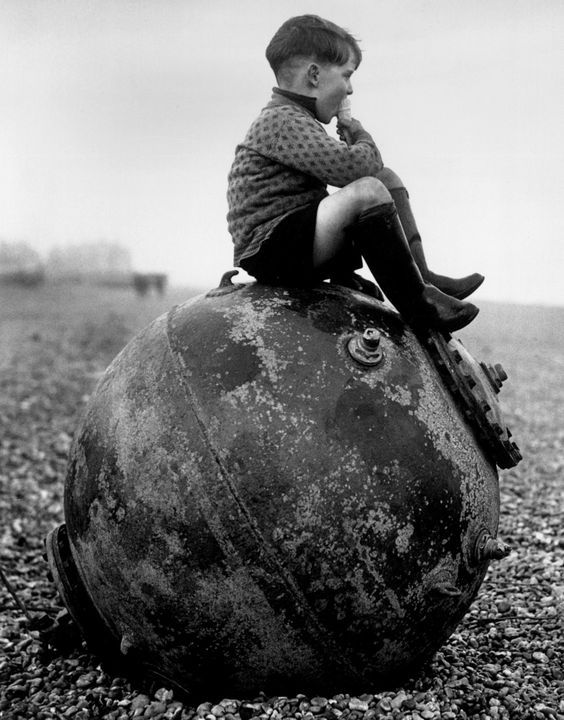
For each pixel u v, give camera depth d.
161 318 3.27
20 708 3.31
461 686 3.30
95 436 3.08
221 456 2.79
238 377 2.88
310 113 3.31
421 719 2.95
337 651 2.90
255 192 3.15
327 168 3.08
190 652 2.95
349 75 3.34
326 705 2.96
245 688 3.01
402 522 2.82
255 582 2.79
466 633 4.07
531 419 9.62
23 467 7.75
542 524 5.98
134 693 3.28
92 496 3.02
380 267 3.07
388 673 3.06
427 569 2.89
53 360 13.48
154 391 2.97
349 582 2.80
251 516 2.77
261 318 3.01
